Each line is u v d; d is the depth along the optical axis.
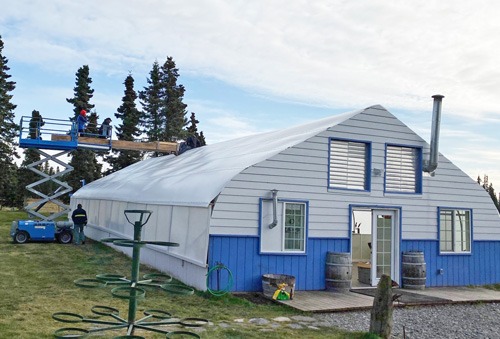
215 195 11.60
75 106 52.28
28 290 10.34
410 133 14.33
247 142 17.44
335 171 13.30
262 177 12.15
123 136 50.31
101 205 22.31
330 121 14.23
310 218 12.71
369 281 13.59
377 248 13.71
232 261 11.62
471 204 15.09
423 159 14.45
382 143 13.91
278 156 12.41
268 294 11.20
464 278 14.73
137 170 24.30
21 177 53.47
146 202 15.77
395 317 10.01
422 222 14.30
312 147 12.91
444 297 12.23
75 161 48.56
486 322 9.93
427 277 14.19
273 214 12.05
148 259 15.04
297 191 12.56
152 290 11.11
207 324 8.33
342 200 13.19
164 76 52.00
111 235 19.62
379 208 13.70
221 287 11.41
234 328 8.16
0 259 14.72
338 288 12.41
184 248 12.48
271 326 8.49
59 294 10.05
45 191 54.81
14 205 49.88
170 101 51.50
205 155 18.80
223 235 11.56
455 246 14.75
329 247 12.90
